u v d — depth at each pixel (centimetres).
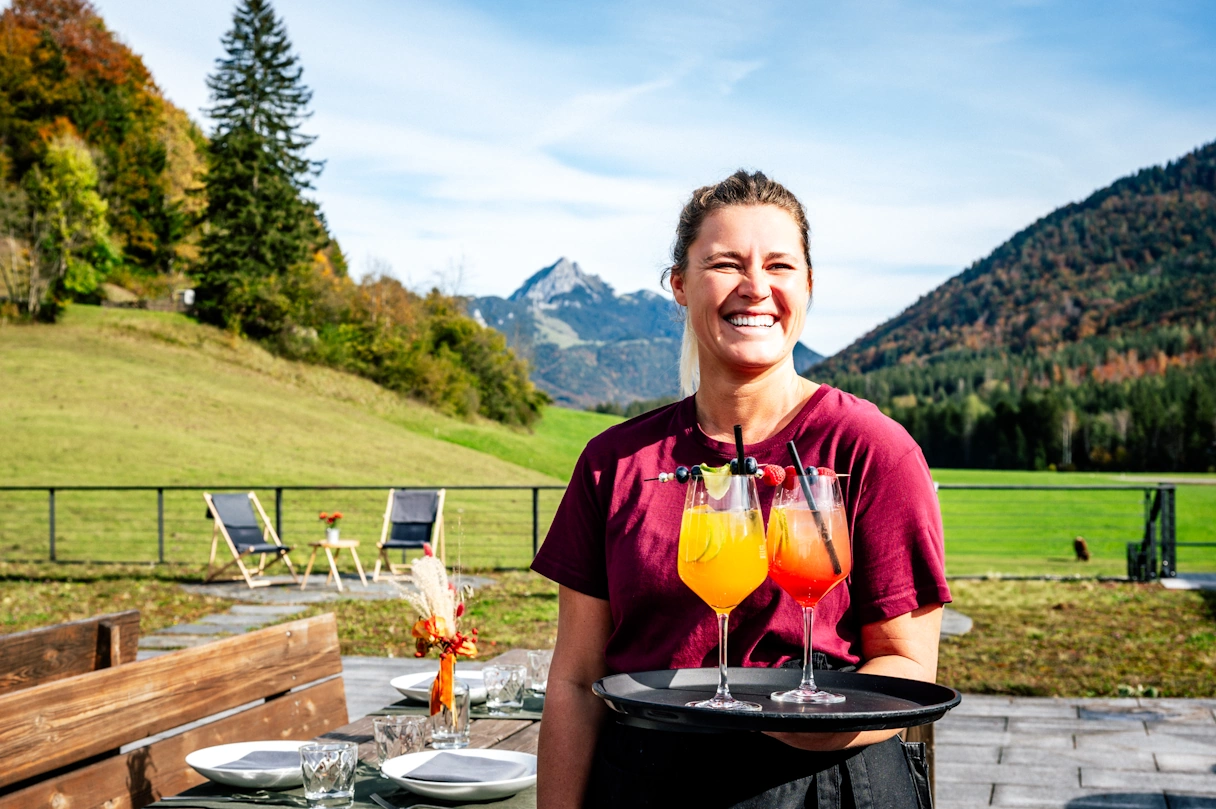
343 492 2642
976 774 462
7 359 3894
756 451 149
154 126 6844
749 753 135
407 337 5397
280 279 5169
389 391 5019
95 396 3541
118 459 2767
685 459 154
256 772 231
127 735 269
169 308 5488
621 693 131
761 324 150
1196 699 605
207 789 238
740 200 152
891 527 141
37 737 241
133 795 268
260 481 2717
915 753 144
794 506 132
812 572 130
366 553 1664
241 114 5597
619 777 143
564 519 165
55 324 4572
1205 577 1171
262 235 5269
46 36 6531
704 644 147
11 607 1000
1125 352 12431
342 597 1084
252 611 988
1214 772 461
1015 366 12619
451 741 274
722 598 132
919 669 140
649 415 166
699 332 154
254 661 325
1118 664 707
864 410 150
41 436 2909
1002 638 807
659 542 150
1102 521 3338
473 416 5347
